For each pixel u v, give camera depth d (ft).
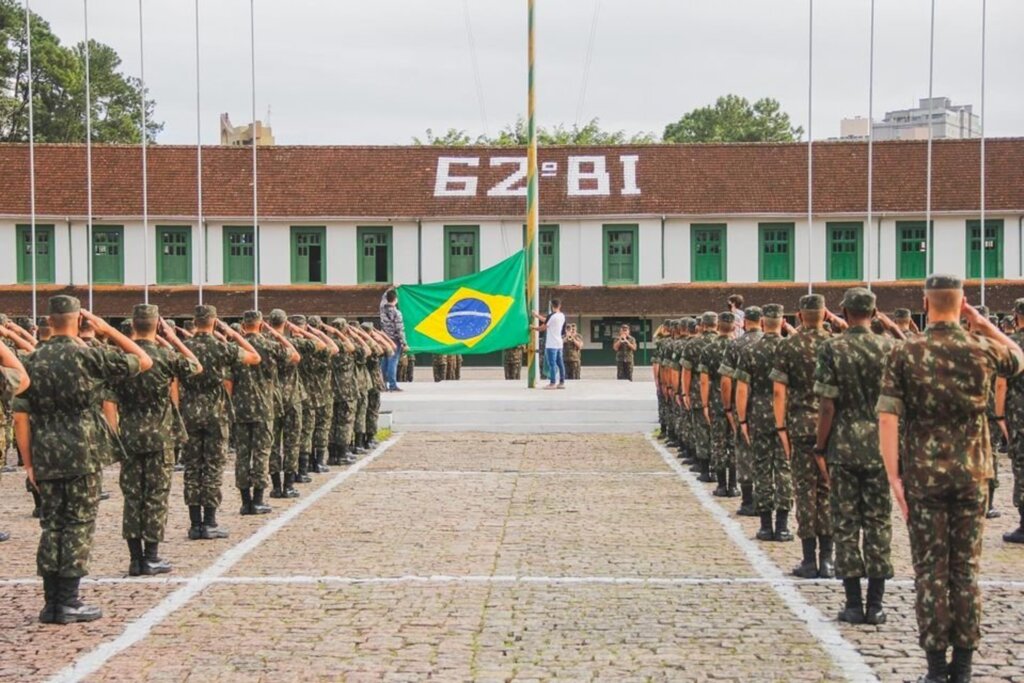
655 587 32.50
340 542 39.34
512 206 146.30
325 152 152.46
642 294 144.05
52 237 142.31
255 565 35.68
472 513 45.34
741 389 38.96
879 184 144.77
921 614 23.17
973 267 141.90
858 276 143.23
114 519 44.98
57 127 204.85
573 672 24.77
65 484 29.07
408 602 30.81
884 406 23.54
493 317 97.40
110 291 142.10
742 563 35.70
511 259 97.96
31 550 39.22
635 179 148.97
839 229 143.64
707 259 145.48
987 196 141.79
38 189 144.05
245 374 45.03
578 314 142.82
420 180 149.79
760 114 333.62
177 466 61.52
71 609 29.14
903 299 139.54
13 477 59.11
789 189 145.59
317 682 24.16
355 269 145.59
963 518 23.11
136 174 147.13
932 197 142.41
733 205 144.46
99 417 29.78
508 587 32.50
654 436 74.90
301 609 30.14
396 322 89.51
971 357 23.15
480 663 25.43
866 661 25.39
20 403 28.89
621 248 146.41
